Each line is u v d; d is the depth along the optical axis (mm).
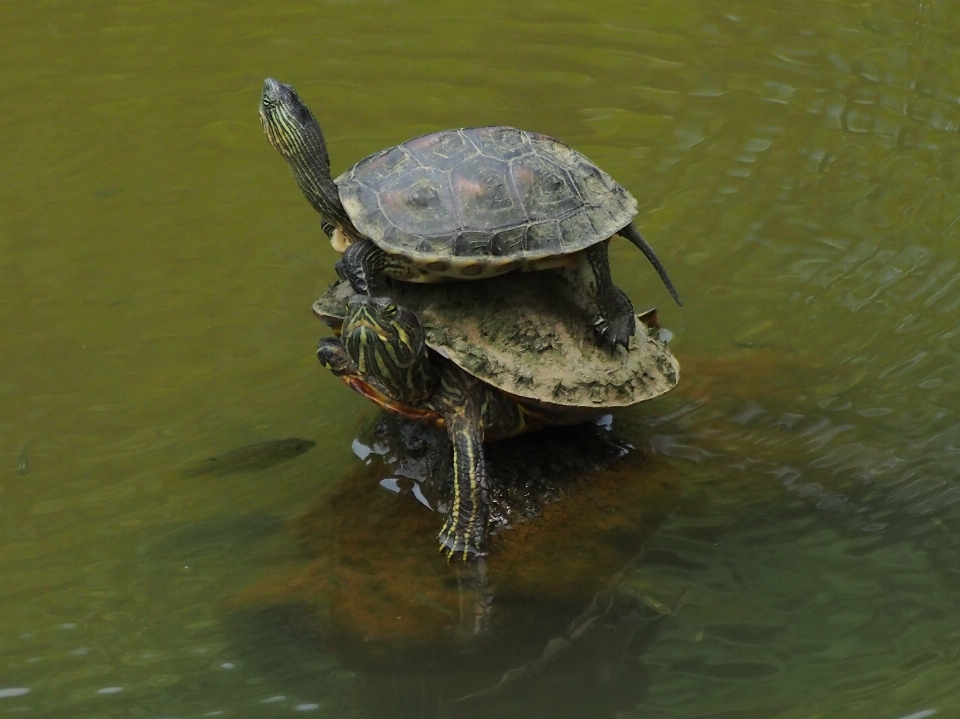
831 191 10359
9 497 7230
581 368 6645
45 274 9695
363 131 11391
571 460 7137
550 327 6680
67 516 7039
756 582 6215
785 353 8406
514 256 6340
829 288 9117
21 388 8312
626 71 12531
